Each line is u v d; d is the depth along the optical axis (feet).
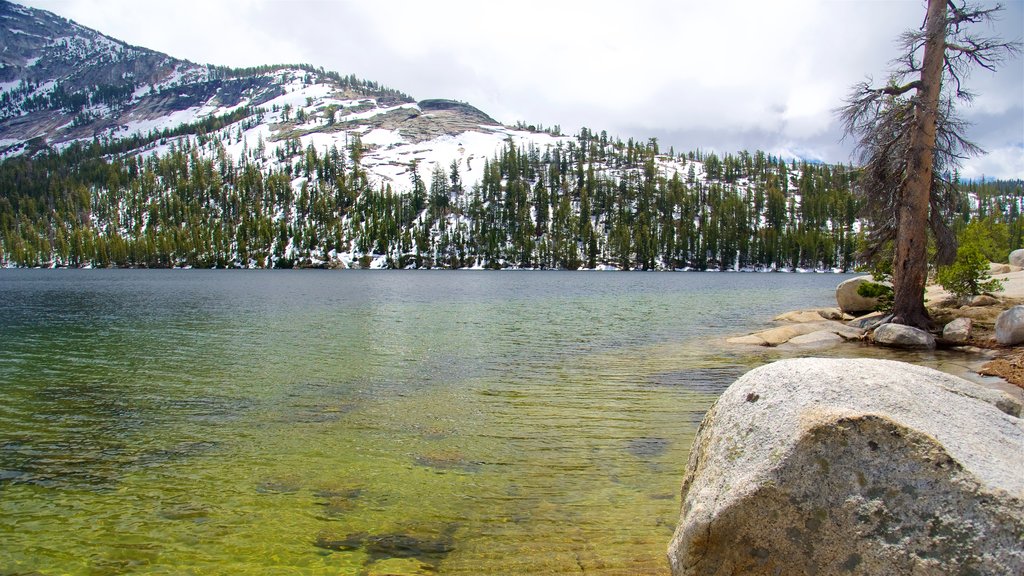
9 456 29.30
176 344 69.67
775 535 12.94
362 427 34.24
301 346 67.97
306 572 18.35
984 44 59.82
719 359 57.26
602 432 32.99
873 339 65.62
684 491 17.49
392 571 18.28
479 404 39.70
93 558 19.40
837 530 12.34
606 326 89.56
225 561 19.11
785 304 137.80
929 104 62.08
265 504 23.41
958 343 60.64
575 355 60.44
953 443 12.74
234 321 98.02
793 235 528.63
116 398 41.83
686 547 14.23
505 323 94.84
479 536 20.52
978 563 10.91
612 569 18.13
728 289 219.41
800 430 13.30
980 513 11.27
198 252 563.07
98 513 22.71
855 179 71.46
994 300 75.82
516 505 23.09
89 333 80.79
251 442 31.37
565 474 26.45
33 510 23.00
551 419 35.81
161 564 18.99
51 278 317.42
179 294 178.70
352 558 19.17
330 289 214.28
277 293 186.39
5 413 37.60
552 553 19.22
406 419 35.96
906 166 65.05
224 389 44.68
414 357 59.62
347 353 62.49
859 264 79.05
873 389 14.35
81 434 33.01
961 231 93.35
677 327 87.81
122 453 29.71
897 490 12.07
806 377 15.28
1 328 86.99
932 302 82.02
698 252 540.52
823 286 246.06
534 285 254.06
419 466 27.61
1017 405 16.06
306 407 39.06
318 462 28.22
